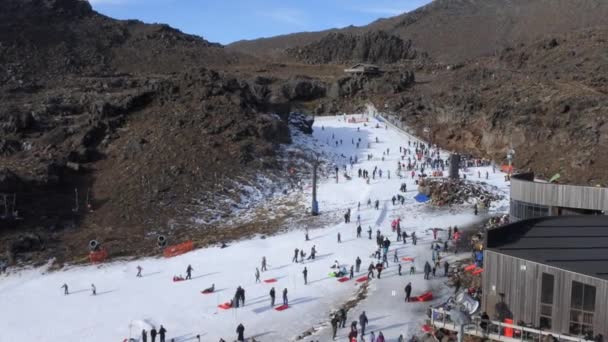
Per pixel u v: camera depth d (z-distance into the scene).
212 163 77.31
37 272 52.03
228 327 38.38
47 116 89.44
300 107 126.44
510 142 90.75
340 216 64.50
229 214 67.75
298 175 80.50
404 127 108.75
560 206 46.22
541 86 101.25
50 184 69.12
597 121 83.81
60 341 37.28
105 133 82.69
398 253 51.28
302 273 48.03
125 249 57.38
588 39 128.88
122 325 39.59
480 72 125.69
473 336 30.86
